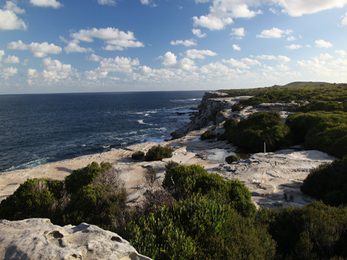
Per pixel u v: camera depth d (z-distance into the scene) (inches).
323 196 478.6
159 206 336.5
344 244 285.4
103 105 6245.1
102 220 366.9
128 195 469.7
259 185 557.6
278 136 1025.5
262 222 343.3
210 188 428.1
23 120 3390.7
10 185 754.2
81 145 1935.3
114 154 1080.2
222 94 3720.5
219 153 992.2
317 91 2716.5
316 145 883.4
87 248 177.8
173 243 244.2
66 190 546.3
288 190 530.9
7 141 2068.2
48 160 1545.3
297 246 279.9
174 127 2733.8
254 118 1213.7
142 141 2041.1
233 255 250.5
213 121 2127.2
